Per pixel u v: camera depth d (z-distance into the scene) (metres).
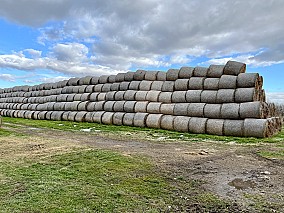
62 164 5.80
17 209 3.47
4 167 5.48
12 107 25.44
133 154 7.00
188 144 9.07
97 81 18.80
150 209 3.60
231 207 3.71
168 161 6.32
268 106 12.03
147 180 4.80
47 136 10.53
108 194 4.06
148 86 15.41
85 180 4.72
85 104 17.94
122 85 16.70
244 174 5.30
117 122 15.36
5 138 9.62
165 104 14.05
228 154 7.26
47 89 23.06
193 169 5.66
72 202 3.72
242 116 11.12
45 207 3.54
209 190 4.38
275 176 5.18
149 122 13.78
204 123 11.80
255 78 11.51
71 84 20.56
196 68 13.75
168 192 4.25
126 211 3.52
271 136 11.05
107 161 6.07
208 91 12.67
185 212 3.54
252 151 7.70
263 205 3.78
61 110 19.69
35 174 5.01
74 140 9.49
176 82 14.12
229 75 12.45
